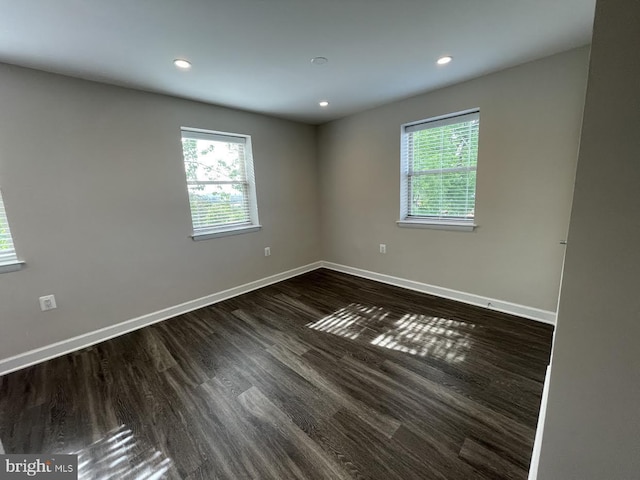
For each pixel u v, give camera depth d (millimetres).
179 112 2748
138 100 2482
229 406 1619
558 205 2246
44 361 2129
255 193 3477
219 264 3209
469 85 2539
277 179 3689
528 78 2232
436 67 2242
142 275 2633
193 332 2508
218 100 2834
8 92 1905
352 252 3977
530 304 2506
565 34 1810
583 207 667
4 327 1994
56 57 1842
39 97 2018
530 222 2398
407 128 3141
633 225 622
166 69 2086
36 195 2055
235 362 2041
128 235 2516
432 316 2629
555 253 2314
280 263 3863
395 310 2797
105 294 2426
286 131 3715
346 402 1616
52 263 2154
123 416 1570
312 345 2229
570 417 774
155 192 2650
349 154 3705
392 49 1927
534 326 2375
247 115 3285
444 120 2818
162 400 1685
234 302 3164
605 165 629
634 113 585
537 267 2420
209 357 2113
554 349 764
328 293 3346
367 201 3629
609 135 616
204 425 1491
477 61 2166
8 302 1996
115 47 1755
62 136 2127
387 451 1306
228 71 2160
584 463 778
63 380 1896
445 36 1790
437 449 1305
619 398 700
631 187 612
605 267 667
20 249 2020
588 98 623
